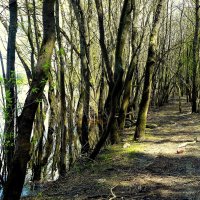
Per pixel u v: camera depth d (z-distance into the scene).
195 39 19.05
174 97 33.91
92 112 11.66
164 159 9.33
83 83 11.03
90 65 10.94
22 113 5.38
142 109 11.66
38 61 5.46
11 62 6.67
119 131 11.73
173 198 6.60
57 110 12.14
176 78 27.19
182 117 17.92
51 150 12.06
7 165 6.44
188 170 8.34
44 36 5.51
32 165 11.37
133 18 12.82
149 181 7.63
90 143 11.12
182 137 12.12
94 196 6.78
